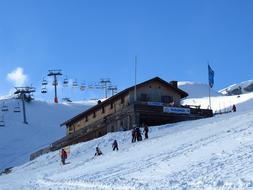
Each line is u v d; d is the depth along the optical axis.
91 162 40.06
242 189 17.44
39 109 128.25
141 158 32.78
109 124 64.62
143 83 65.88
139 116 59.72
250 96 105.06
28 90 132.88
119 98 67.25
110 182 25.09
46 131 110.69
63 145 72.12
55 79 148.75
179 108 62.44
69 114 127.31
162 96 67.56
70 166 42.12
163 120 62.47
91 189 24.23
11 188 31.03
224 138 31.33
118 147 48.19
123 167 30.59
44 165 54.91
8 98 139.50
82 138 70.56
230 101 106.88
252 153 24.34
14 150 94.31
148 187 21.42
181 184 20.52
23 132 107.88
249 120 39.03
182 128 49.34
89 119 74.69
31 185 31.92
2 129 108.56
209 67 72.56
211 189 18.45
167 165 26.97
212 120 49.97
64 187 27.14
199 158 26.53
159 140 41.59
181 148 32.38
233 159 23.95
